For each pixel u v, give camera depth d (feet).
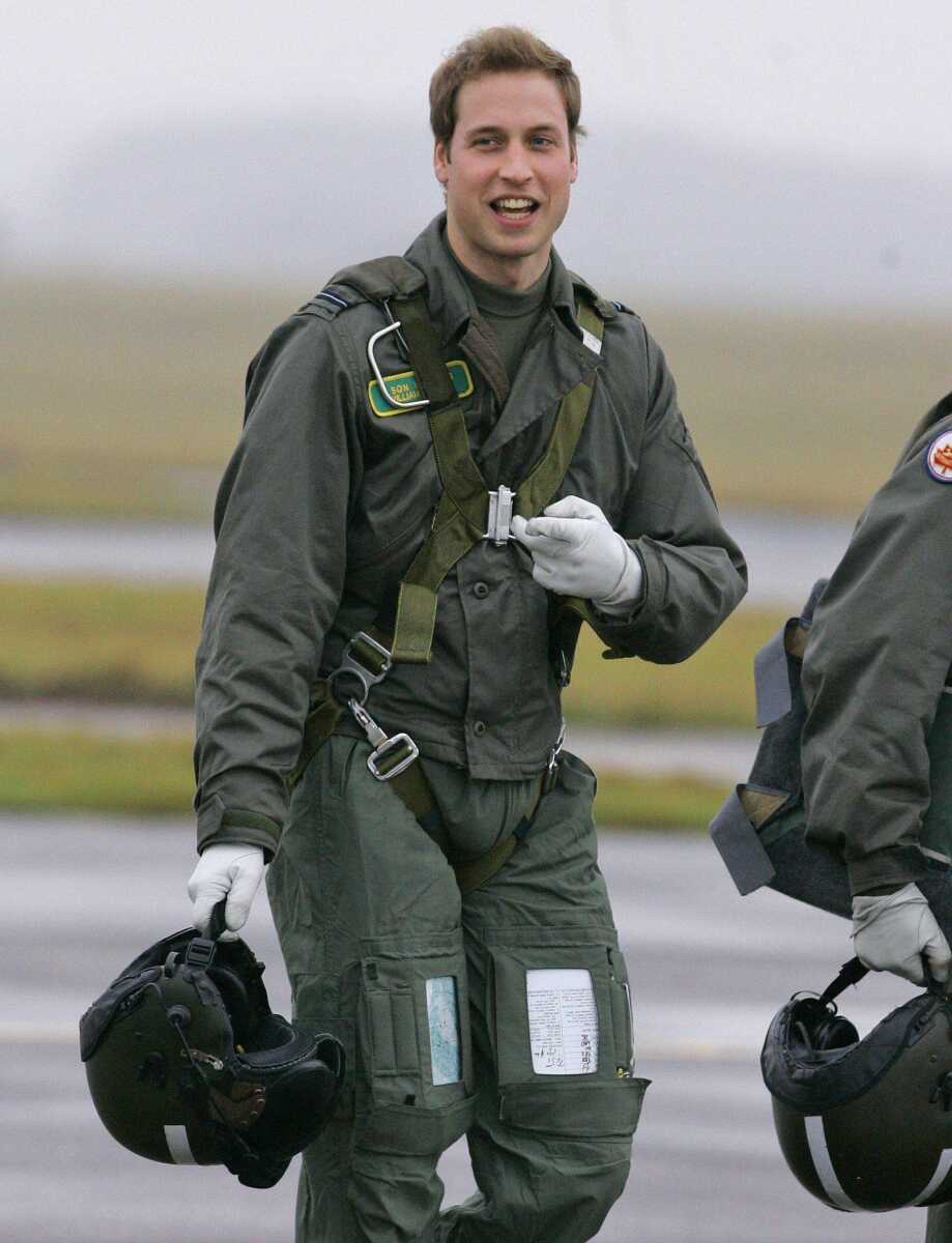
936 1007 44.47
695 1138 69.97
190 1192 64.64
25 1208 62.28
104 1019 43.83
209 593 46.65
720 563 49.26
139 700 198.70
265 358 47.37
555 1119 47.42
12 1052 76.79
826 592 45.78
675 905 107.04
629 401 48.70
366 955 46.37
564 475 47.75
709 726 196.95
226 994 44.68
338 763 47.09
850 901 47.39
